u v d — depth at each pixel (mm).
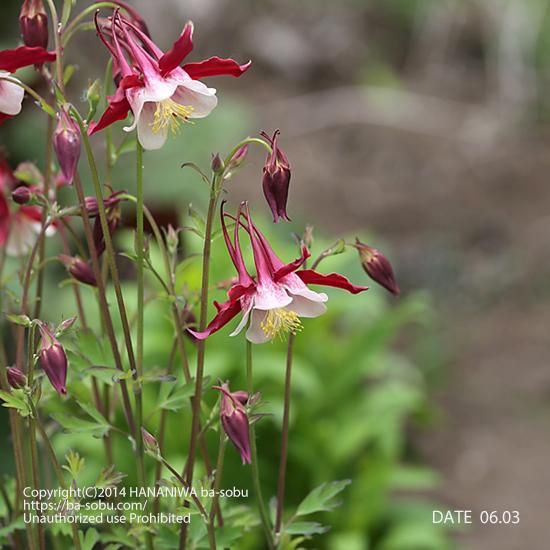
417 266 9359
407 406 6035
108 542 3105
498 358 8266
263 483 5430
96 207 2684
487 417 7578
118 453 5152
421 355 8180
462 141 11781
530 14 13117
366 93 12711
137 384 2617
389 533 5773
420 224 10289
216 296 5035
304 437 5613
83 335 2816
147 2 12977
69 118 2445
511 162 11320
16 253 3195
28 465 3096
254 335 2543
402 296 8969
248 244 5641
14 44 7289
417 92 12922
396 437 5895
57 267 6547
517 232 10031
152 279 5859
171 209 7547
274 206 2479
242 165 2508
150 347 5473
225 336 5430
